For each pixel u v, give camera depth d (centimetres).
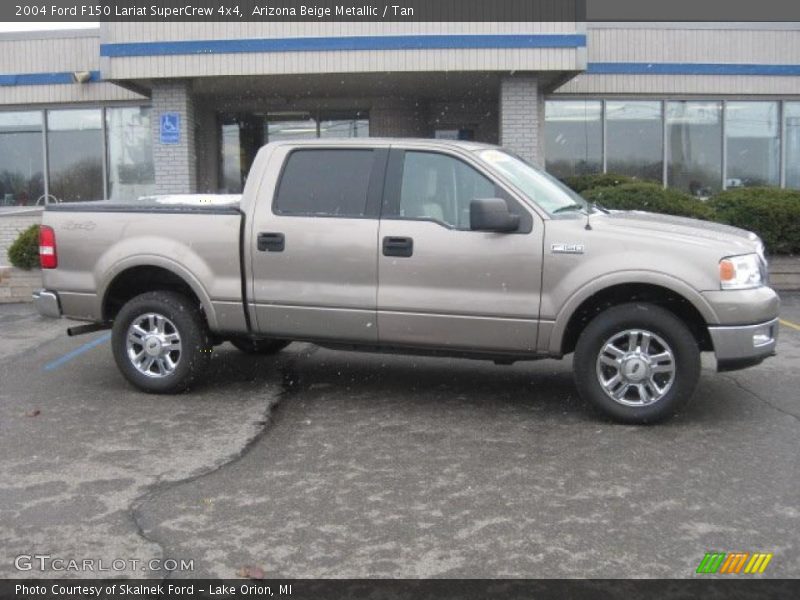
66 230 720
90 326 746
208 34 1327
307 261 661
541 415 649
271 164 684
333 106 1680
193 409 672
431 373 791
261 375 784
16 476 527
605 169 1692
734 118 1706
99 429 621
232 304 682
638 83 1666
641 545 424
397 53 1318
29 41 1658
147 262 693
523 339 625
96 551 424
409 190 653
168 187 1427
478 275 627
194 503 482
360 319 654
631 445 575
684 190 1709
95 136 1684
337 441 591
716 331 592
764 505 472
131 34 1341
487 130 1711
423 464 543
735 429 607
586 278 605
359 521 455
